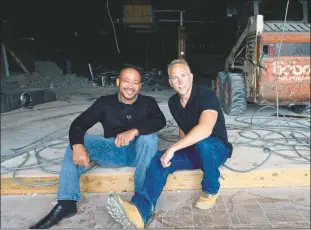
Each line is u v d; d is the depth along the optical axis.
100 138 1.97
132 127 1.94
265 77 3.61
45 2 9.99
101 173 2.09
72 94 7.73
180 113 1.89
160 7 9.26
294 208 1.86
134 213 1.57
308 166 2.15
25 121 4.07
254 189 2.11
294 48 3.62
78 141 1.76
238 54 4.50
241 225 1.69
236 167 2.17
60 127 3.69
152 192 1.69
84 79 11.07
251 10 4.56
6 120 4.16
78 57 13.68
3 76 10.23
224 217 1.77
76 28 12.82
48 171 2.18
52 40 13.11
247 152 2.47
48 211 1.91
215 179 1.79
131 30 11.09
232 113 4.13
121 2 10.08
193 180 2.09
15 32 11.59
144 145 1.76
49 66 11.84
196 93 1.81
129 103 1.92
